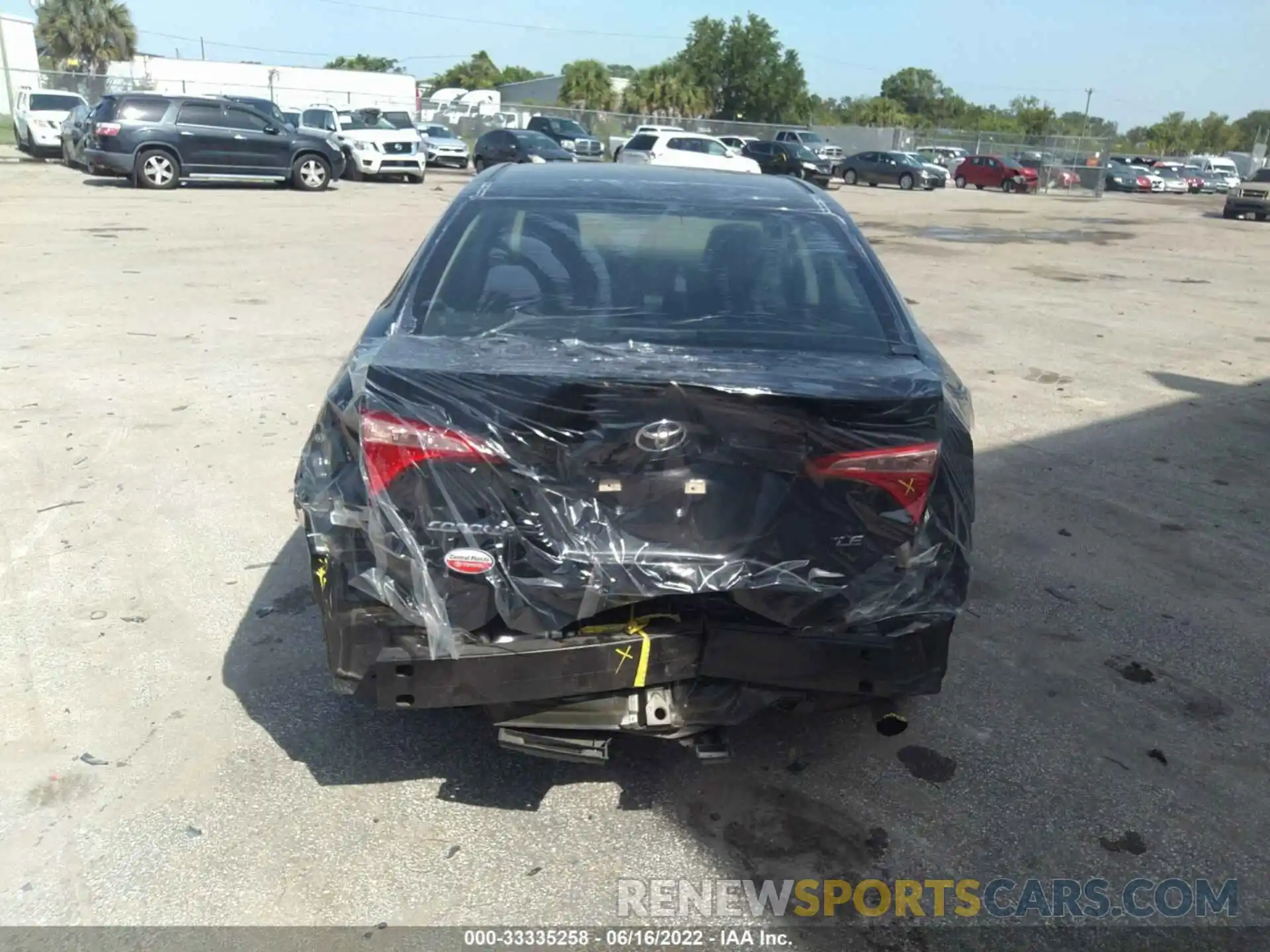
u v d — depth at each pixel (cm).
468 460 266
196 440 611
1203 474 629
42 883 278
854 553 278
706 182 398
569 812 312
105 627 405
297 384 729
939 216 2519
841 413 269
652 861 294
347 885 281
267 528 496
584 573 269
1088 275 1495
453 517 268
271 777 322
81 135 2255
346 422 290
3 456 573
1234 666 409
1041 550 509
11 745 332
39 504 514
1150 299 1288
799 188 409
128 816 303
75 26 5709
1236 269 1647
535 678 276
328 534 284
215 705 357
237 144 2122
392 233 1577
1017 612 445
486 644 275
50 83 4016
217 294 1038
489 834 302
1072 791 330
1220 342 1027
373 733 345
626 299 325
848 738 353
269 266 1226
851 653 284
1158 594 468
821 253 353
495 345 297
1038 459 646
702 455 270
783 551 275
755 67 6506
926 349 326
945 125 9225
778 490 273
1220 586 478
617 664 279
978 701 377
